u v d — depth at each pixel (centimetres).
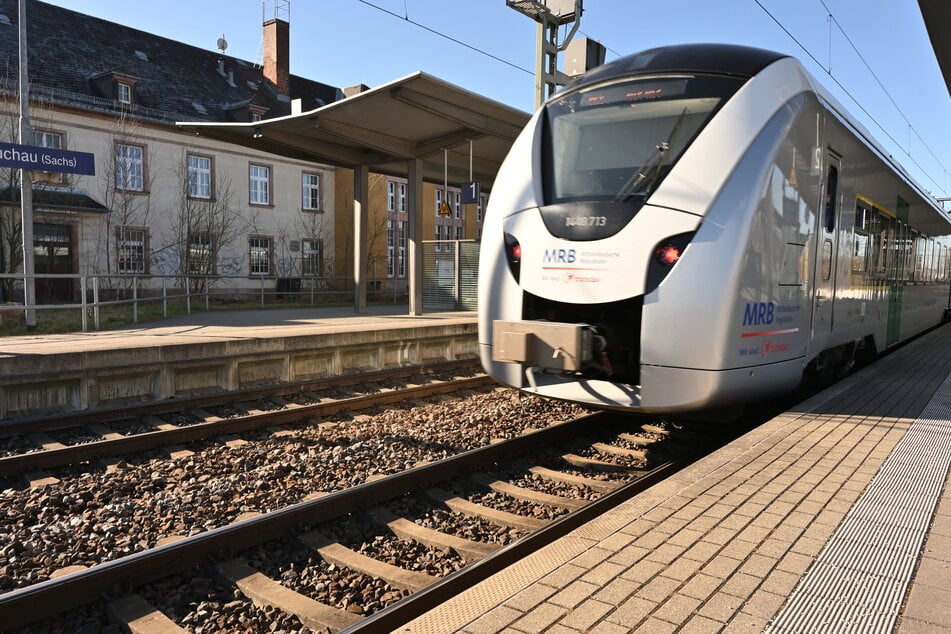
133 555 385
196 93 3422
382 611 342
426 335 1191
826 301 712
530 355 573
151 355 843
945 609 264
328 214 3672
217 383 916
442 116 1245
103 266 2736
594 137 618
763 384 584
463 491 548
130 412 757
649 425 754
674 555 311
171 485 554
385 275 3844
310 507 465
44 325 1293
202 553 409
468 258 1802
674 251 537
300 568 418
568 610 262
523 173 639
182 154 3028
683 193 546
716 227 536
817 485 410
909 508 371
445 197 1612
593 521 357
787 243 602
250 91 3812
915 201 1211
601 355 564
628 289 547
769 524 348
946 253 1739
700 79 599
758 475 429
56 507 501
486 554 427
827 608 264
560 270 579
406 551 440
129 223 2836
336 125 1316
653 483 561
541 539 439
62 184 2584
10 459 564
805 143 635
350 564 411
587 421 723
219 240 3130
